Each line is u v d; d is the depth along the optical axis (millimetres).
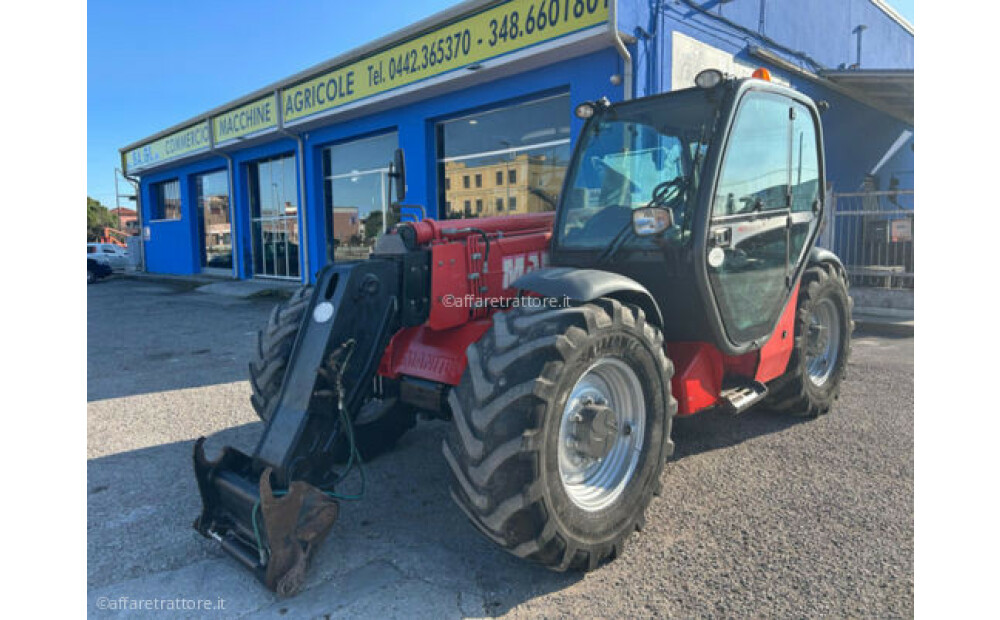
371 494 3111
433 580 2338
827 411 4262
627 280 2562
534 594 2238
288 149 12734
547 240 3346
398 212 3371
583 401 2447
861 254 9586
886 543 2520
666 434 2639
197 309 10758
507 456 2086
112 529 2789
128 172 19812
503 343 2240
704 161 2799
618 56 6680
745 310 3123
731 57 7805
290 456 2443
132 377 5680
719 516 2785
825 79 9500
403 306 2773
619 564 2422
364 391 2676
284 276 14125
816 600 2158
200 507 3016
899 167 12438
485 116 8742
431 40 8234
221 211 16406
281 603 2209
